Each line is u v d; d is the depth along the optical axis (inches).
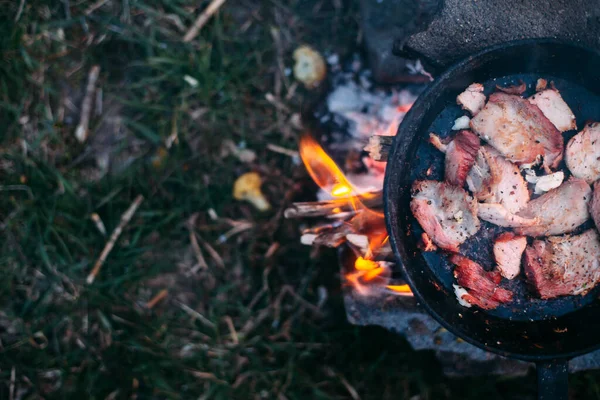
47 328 37.1
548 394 27.9
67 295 37.4
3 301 37.3
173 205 37.9
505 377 37.3
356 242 30.7
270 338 37.5
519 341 28.8
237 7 38.3
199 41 37.9
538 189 29.7
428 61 30.5
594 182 29.6
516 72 30.3
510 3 29.1
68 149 37.8
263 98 38.1
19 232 37.4
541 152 29.4
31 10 37.4
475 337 28.3
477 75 29.5
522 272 29.8
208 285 37.9
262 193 38.2
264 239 38.1
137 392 37.2
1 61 37.1
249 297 37.9
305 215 33.1
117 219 37.6
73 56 37.9
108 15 37.8
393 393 37.4
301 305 37.8
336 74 37.9
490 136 29.3
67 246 37.4
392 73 35.2
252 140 38.0
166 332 37.4
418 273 29.4
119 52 38.1
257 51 38.1
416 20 31.3
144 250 37.5
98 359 37.1
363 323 34.2
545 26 29.5
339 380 37.4
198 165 38.0
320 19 38.2
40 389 36.9
